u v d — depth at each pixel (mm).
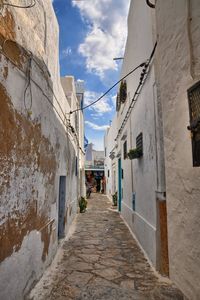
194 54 2416
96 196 21938
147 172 5125
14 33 2865
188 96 2514
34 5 3477
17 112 2871
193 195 2451
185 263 2621
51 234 4668
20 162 2947
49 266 4422
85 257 5000
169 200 3111
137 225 6309
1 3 2531
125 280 3814
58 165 5602
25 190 3123
